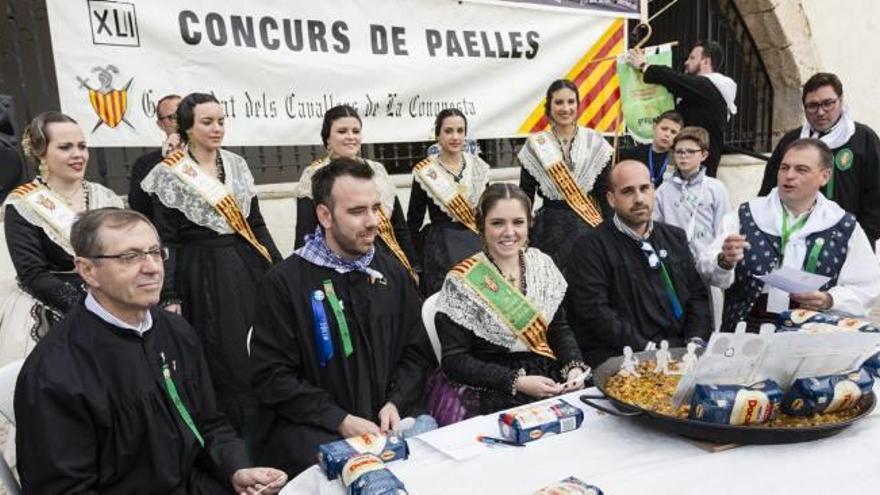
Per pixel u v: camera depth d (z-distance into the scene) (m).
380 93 4.08
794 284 2.04
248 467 1.68
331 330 1.95
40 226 2.46
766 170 3.65
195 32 3.51
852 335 1.47
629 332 2.39
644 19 4.81
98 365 1.53
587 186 3.54
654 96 4.19
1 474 1.47
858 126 3.35
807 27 5.71
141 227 1.56
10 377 1.72
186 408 1.69
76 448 1.48
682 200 3.44
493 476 1.32
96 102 3.29
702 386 1.43
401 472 1.35
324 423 1.86
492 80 4.44
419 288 3.54
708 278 2.55
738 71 5.85
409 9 4.12
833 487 1.24
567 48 4.68
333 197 1.89
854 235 2.40
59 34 3.18
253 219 2.99
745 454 1.38
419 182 3.49
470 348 2.15
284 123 3.81
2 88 3.50
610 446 1.44
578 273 2.50
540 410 1.54
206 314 2.76
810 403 1.45
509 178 5.01
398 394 2.04
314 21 3.84
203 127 2.80
